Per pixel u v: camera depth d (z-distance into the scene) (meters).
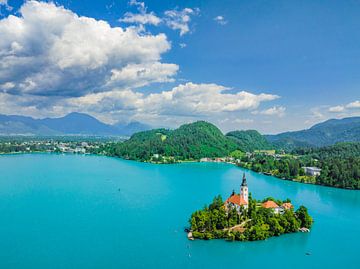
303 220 196.38
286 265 149.25
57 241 168.12
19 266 140.62
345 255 161.00
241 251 161.12
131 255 152.88
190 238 172.75
